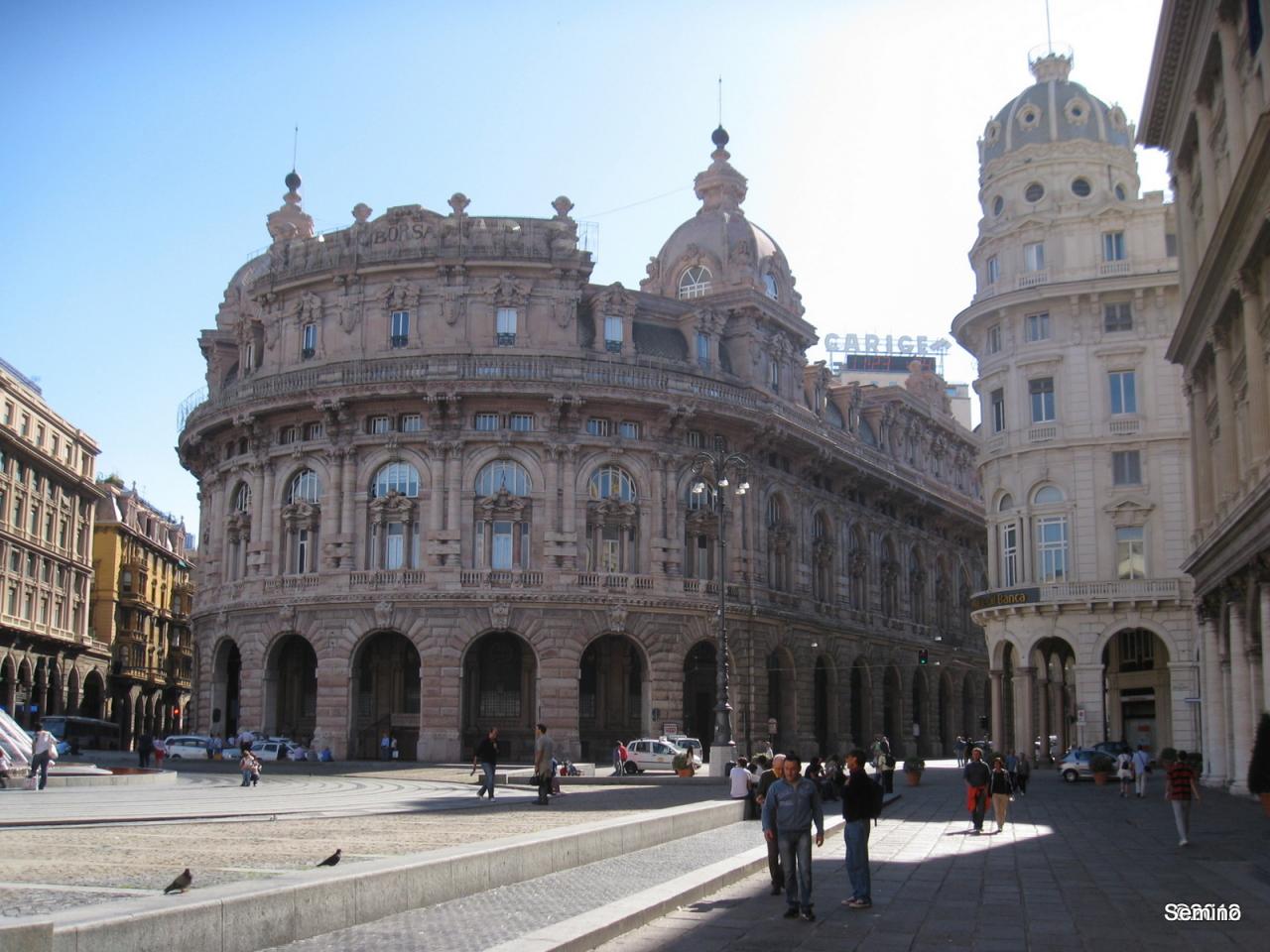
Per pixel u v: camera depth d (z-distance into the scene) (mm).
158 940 12500
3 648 104438
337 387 76250
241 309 94125
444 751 73062
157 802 37094
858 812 20438
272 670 78500
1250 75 39719
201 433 84562
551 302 79625
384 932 15750
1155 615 67062
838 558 96438
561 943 15016
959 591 119375
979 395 75500
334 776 59094
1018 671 69938
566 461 77062
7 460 105500
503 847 20266
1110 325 70375
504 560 76500
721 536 58406
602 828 24578
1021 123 75625
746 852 26078
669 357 83312
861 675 99375
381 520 76438
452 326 78688
